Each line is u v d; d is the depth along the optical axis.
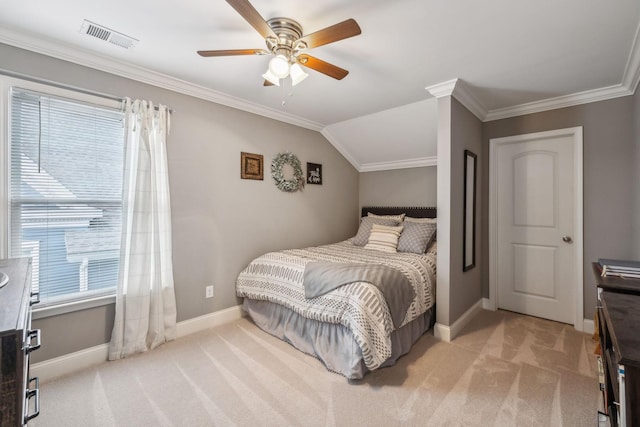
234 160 3.04
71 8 1.63
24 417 0.94
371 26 1.77
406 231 3.38
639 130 2.28
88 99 2.16
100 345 2.22
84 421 1.61
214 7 1.62
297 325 2.47
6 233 1.88
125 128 2.27
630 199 2.55
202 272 2.80
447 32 1.83
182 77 2.50
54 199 2.07
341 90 2.77
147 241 2.36
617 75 2.38
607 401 1.29
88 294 2.21
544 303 3.08
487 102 2.99
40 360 1.99
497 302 3.37
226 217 2.97
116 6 1.61
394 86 2.66
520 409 1.70
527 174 3.15
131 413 1.68
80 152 2.17
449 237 2.60
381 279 2.16
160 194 2.47
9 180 1.89
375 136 3.79
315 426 1.58
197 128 2.75
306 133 3.79
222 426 1.58
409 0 1.54
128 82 2.35
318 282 2.27
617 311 1.09
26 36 1.88
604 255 2.68
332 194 4.15
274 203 3.41
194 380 1.99
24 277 1.23
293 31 1.72
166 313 2.51
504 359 2.26
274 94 2.88
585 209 2.78
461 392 1.86
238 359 2.26
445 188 2.62
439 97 2.65
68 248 2.13
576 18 1.67
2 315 0.79
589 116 2.74
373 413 1.67
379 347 1.93
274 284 2.66
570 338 2.62
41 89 1.97
